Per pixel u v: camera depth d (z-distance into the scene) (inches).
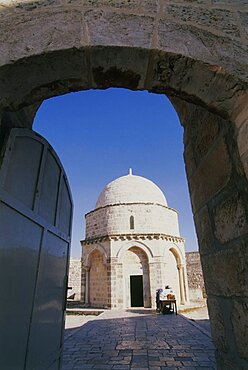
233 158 60.2
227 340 65.0
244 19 61.0
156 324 356.5
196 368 165.3
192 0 61.0
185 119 101.0
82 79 57.6
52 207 91.4
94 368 171.0
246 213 54.2
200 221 84.4
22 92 55.3
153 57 54.2
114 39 52.8
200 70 55.2
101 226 709.3
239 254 57.4
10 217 57.8
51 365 84.4
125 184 773.9
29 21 53.3
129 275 633.0
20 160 65.6
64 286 105.5
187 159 98.4
